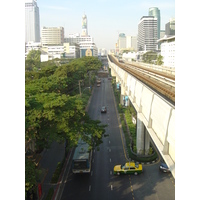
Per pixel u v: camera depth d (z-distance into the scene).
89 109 58.47
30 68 111.06
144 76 43.56
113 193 23.92
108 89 86.81
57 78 46.50
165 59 103.81
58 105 21.27
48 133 21.59
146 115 24.14
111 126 44.97
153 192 23.92
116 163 30.52
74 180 26.69
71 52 176.38
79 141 30.30
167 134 16.25
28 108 20.64
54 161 31.73
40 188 22.92
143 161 30.61
